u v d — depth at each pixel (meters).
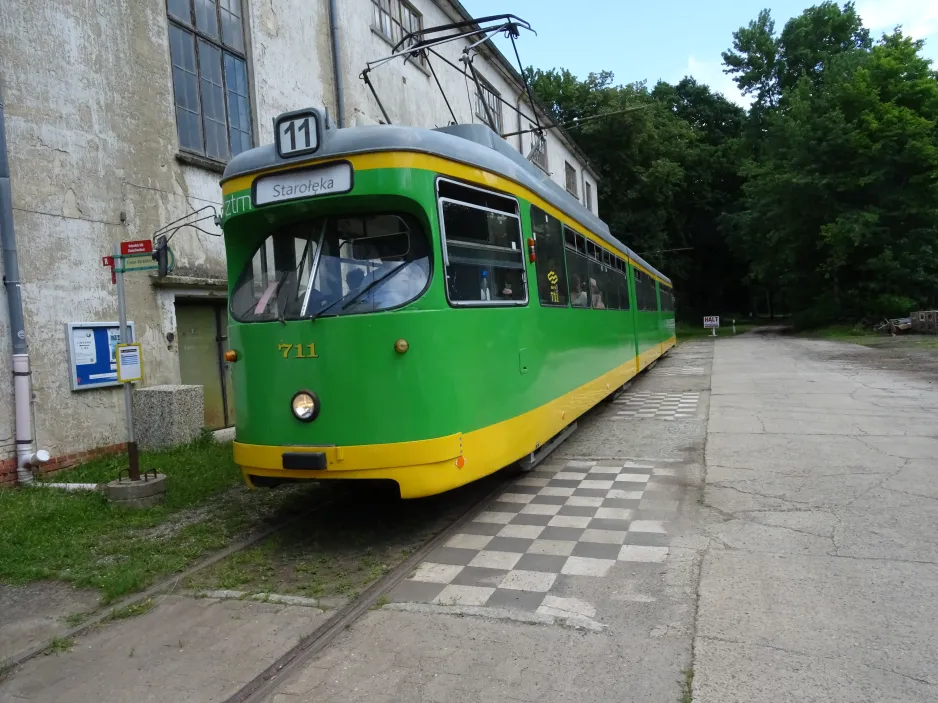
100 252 8.12
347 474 4.93
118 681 3.46
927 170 30.30
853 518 5.25
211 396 9.92
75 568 4.90
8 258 6.99
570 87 42.44
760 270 38.72
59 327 7.60
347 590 4.42
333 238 5.29
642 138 42.16
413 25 17.08
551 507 6.01
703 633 3.55
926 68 31.72
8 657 3.74
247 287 5.51
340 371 4.95
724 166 49.78
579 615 3.86
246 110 10.94
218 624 4.03
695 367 19.16
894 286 30.88
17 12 7.32
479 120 21.16
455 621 3.87
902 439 7.91
